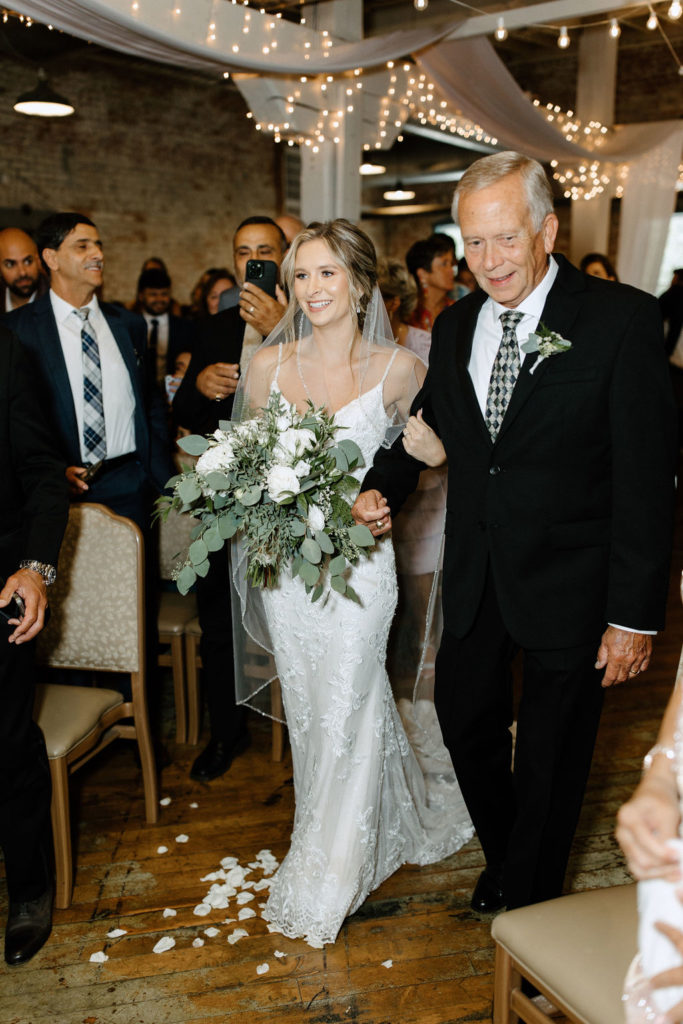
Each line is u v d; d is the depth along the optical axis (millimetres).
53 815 2418
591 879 2553
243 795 3051
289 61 4238
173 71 9906
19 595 2076
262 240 3213
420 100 5844
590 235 8070
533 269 1905
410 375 2377
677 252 11539
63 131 9344
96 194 9734
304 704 2377
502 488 1999
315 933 2275
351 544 2131
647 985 1060
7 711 2148
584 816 2895
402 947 2289
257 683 2648
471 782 2287
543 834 2039
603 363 1877
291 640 2330
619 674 1907
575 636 1979
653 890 1067
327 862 2301
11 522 2188
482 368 2072
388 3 4688
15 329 3238
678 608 5086
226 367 2939
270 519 2086
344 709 2289
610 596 1896
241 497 2037
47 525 2129
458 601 2123
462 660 2184
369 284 2295
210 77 10156
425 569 2645
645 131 7766
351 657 2271
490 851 2381
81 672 3367
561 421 1921
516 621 2004
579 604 1979
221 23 3875
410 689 2715
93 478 3229
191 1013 2080
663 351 1894
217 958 2262
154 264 8172
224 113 10773
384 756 2432
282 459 2045
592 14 4551
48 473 2180
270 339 2441
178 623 3346
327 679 2293
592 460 1950
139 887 2553
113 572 2688
